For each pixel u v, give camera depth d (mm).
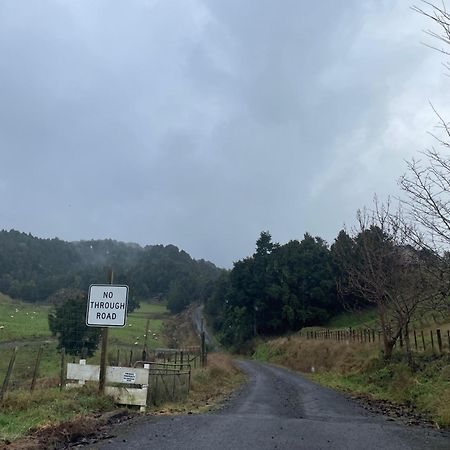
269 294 81938
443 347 21031
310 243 84938
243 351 83250
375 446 8281
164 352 31516
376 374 22922
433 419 12102
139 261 144750
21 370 26984
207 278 133875
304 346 52062
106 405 11719
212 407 14664
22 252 106000
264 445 8219
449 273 12641
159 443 8133
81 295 32844
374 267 25391
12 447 7418
